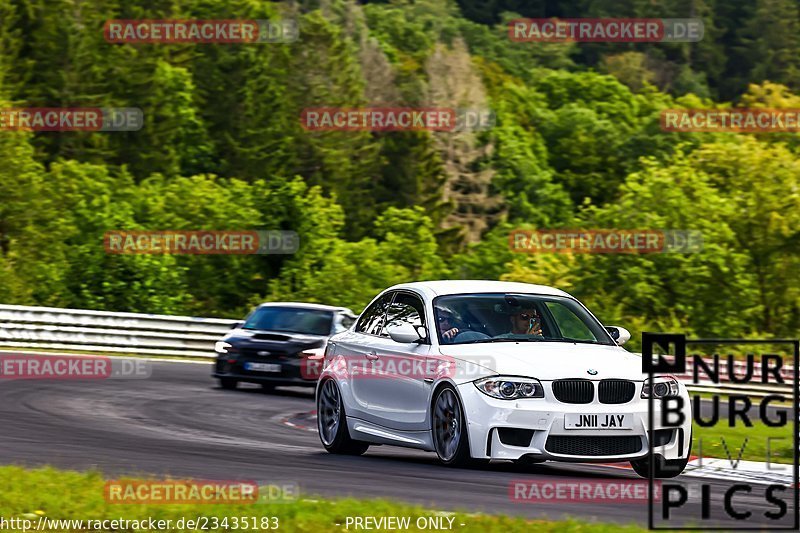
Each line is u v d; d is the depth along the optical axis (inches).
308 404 1916.8
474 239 7618.1
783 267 3934.5
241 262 4953.3
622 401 1016.2
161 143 7637.8
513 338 1098.7
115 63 7632.9
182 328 2945.4
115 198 5172.2
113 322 2859.3
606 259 3779.5
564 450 997.2
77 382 2059.5
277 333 2139.5
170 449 1186.6
